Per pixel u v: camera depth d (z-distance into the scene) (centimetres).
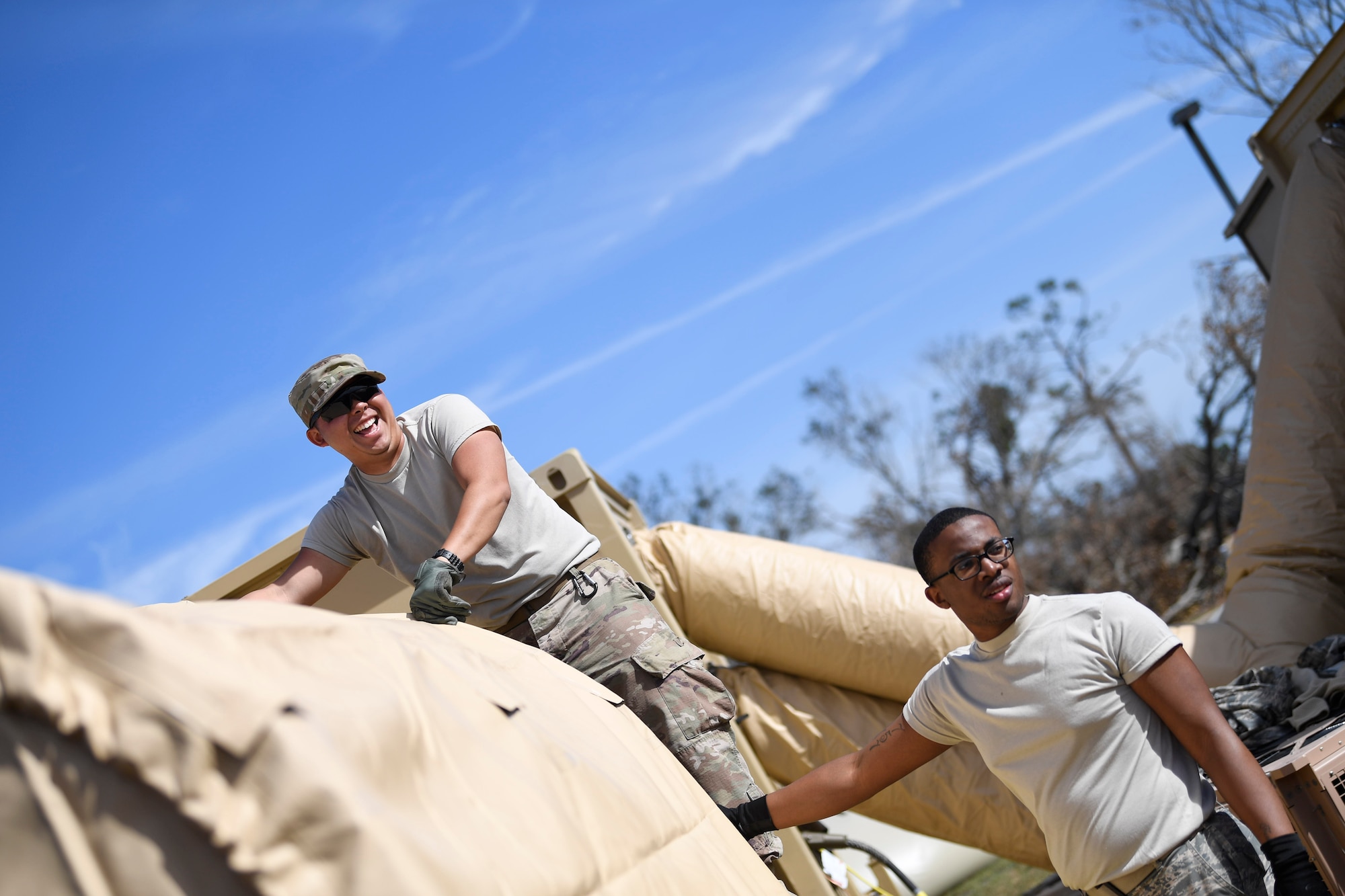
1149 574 2141
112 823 101
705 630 448
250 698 105
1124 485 2411
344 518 305
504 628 296
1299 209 554
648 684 281
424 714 137
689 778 233
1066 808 231
